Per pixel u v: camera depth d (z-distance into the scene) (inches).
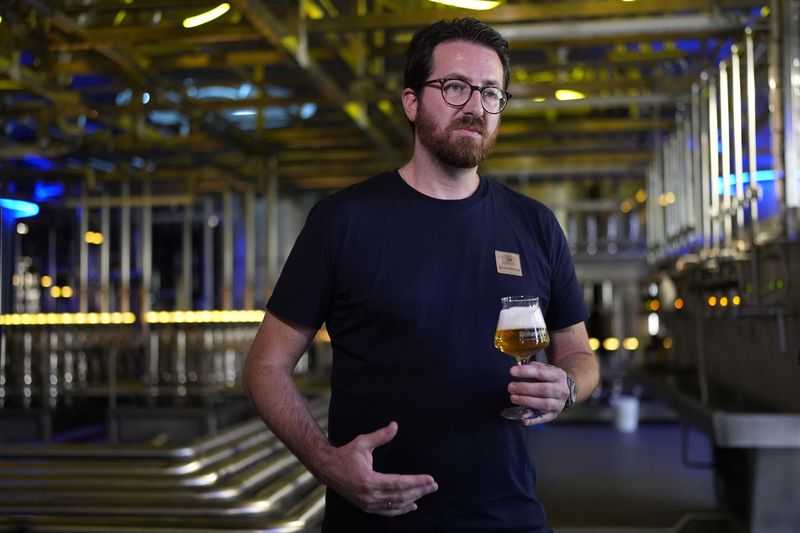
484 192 66.8
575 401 62.9
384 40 259.6
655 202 351.3
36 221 345.4
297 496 120.0
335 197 65.4
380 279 62.3
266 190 413.4
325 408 231.9
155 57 230.2
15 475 118.3
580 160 384.5
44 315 359.9
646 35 215.9
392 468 60.8
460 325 61.8
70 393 325.1
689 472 277.4
